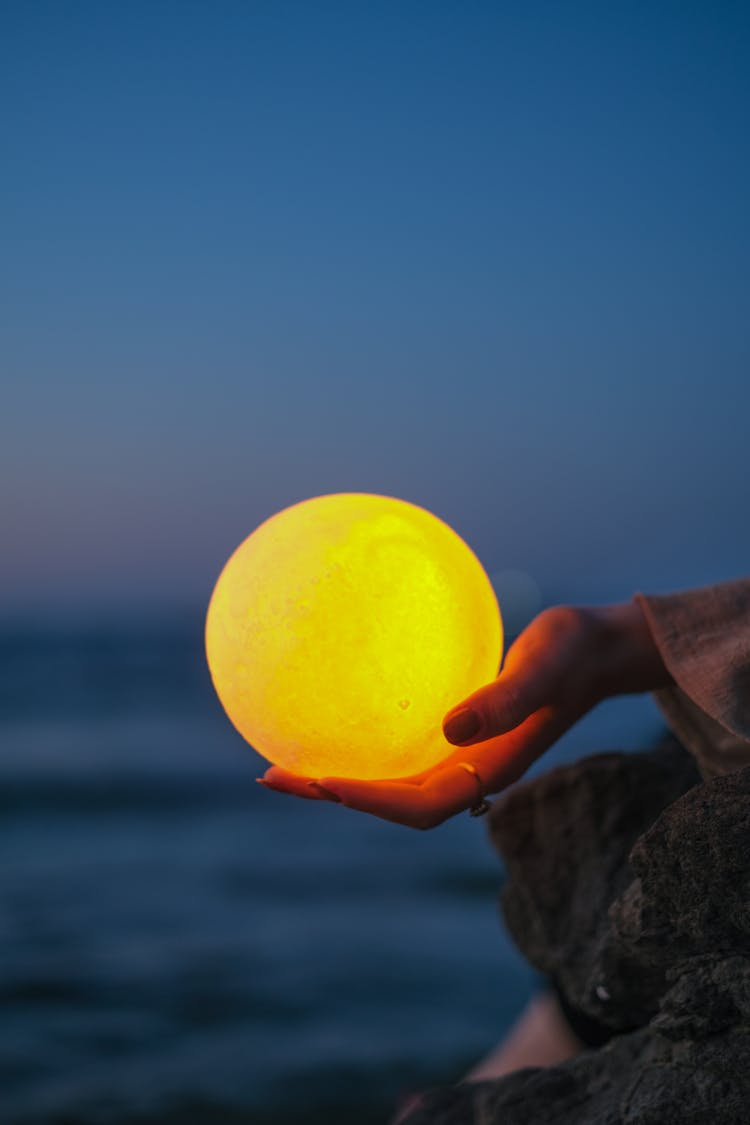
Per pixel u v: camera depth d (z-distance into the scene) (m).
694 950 1.09
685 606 1.30
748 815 1.04
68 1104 6.43
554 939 1.48
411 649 1.16
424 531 1.23
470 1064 6.94
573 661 1.26
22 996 8.54
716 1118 1.05
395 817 1.17
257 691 1.18
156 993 8.55
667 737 1.66
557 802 1.52
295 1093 6.56
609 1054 1.26
